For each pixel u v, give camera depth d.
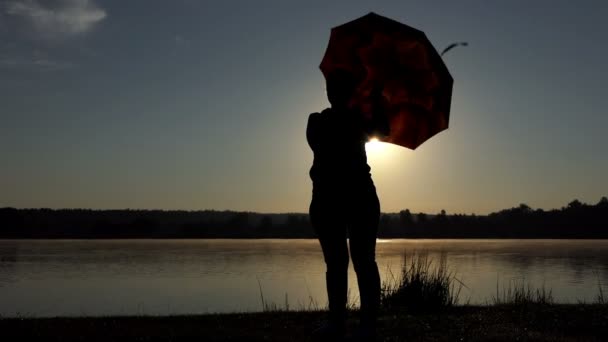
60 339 5.44
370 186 4.93
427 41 4.88
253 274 32.22
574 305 8.49
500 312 7.76
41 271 34.38
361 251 4.90
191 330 5.96
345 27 5.02
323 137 4.96
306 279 28.58
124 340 5.44
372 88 5.10
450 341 5.67
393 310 9.04
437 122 5.17
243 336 5.67
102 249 76.00
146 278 29.17
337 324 5.02
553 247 90.69
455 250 74.06
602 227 153.50
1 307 17.05
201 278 29.30
